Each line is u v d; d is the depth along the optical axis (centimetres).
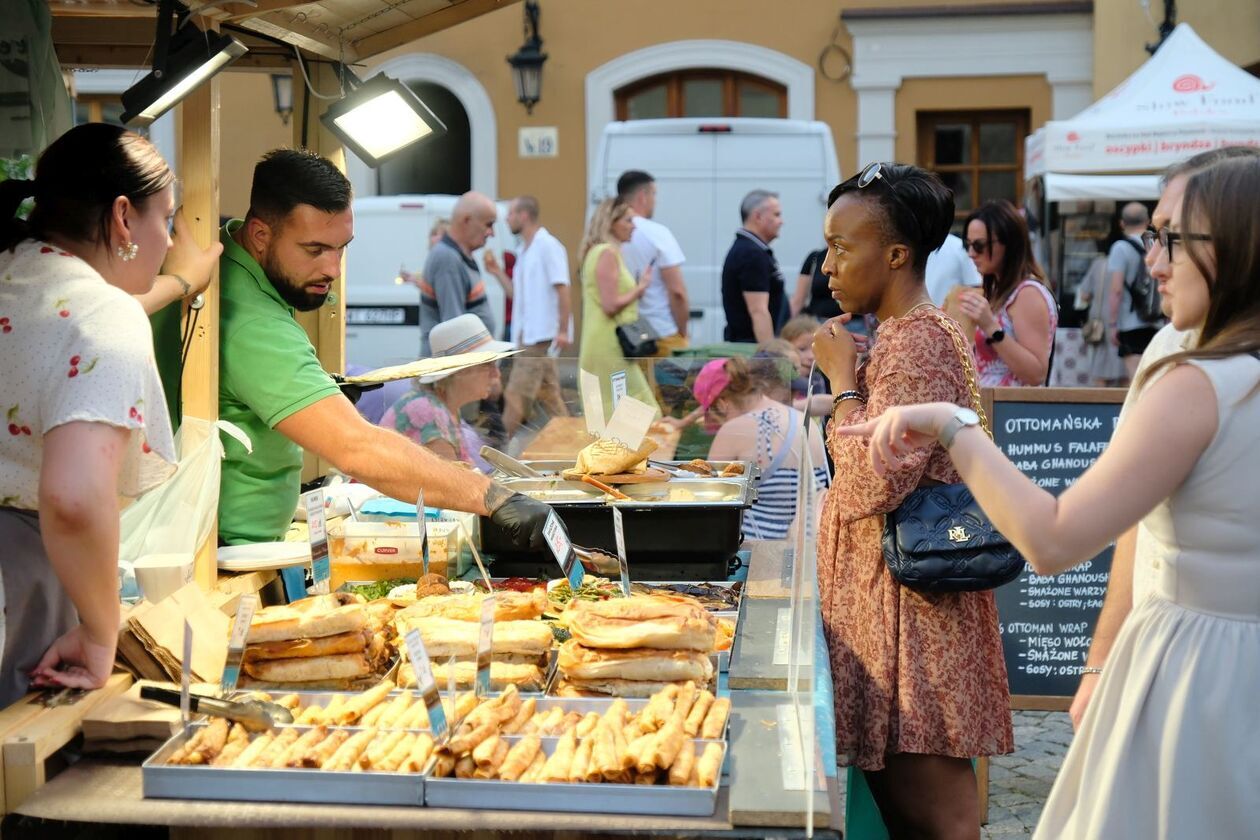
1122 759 222
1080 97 1348
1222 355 212
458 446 431
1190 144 891
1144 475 210
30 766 224
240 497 335
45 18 333
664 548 357
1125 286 966
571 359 434
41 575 257
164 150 1275
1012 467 214
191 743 229
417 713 241
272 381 308
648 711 236
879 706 292
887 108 1366
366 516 359
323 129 423
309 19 389
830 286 311
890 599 292
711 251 1110
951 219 302
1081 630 494
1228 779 213
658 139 1109
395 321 1125
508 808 216
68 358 235
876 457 223
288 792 219
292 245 313
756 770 223
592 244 848
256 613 264
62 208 250
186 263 298
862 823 342
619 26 1368
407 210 1122
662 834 210
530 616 289
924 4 1350
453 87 1387
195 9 300
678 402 441
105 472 233
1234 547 214
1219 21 1187
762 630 302
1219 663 215
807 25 1363
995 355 569
